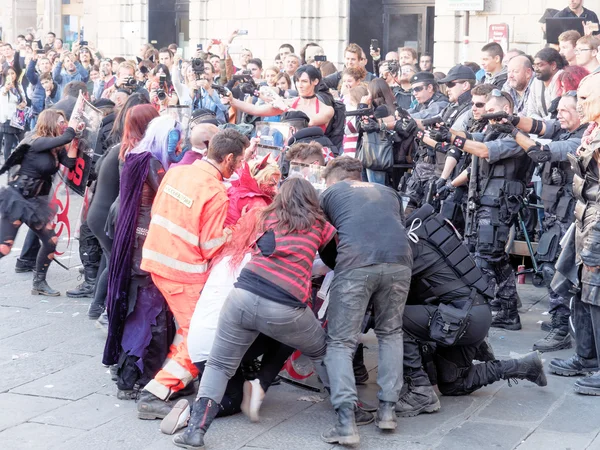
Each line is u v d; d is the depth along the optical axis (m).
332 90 10.34
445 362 5.31
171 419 4.85
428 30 15.35
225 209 4.89
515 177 6.42
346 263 4.70
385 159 7.46
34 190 7.40
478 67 11.07
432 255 5.04
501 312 6.71
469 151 6.20
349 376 4.69
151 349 5.23
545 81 7.99
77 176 7.46
